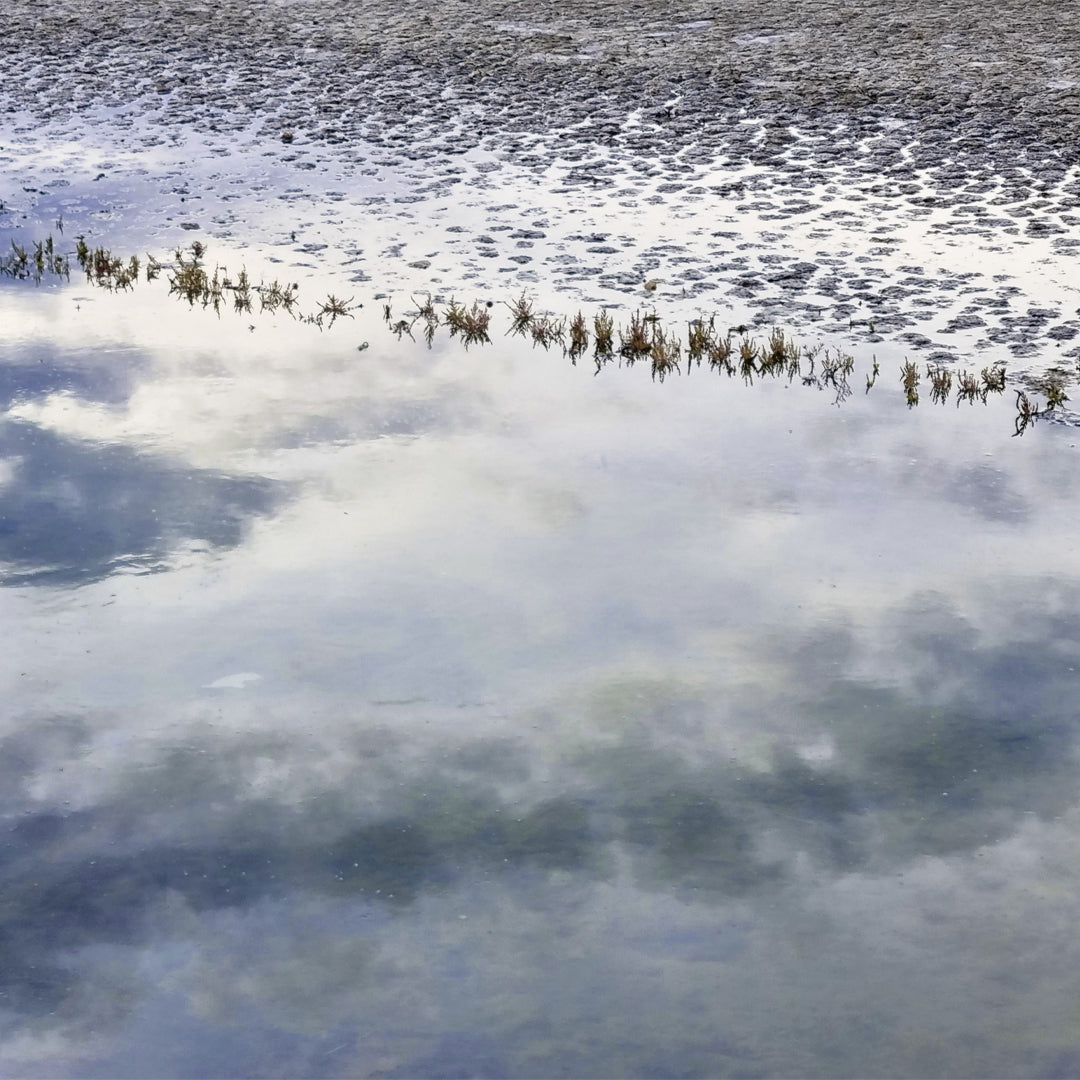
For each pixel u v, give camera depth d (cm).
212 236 1505
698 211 1572
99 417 1005
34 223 1555
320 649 689
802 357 1148
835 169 1730
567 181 1700
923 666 679
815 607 736
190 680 663
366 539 809
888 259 1394
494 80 2247
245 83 2253
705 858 539
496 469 916
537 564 780
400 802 573
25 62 2400
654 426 1001
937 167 1727
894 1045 445
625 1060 439
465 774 592
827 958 485
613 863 536
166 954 489
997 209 1552
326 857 540
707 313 1252
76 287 1341
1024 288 1298
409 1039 448
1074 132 1862
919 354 1145
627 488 888
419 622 716
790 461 937
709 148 1838
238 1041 448
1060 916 507
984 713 639
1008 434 986
